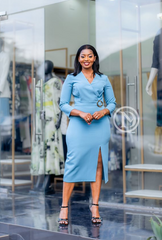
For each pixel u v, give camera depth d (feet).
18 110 17.16
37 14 16.52
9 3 16.47
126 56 13.89
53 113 16.79
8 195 16.70
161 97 13.44
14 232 11.11
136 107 13.79
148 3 13.51
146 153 13.61
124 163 13.80
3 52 17.34
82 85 10.85
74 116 10.91
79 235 9.80
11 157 17.20
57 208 13.60
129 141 13.84
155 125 13.51
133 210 12.96
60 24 18.13
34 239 10.67
